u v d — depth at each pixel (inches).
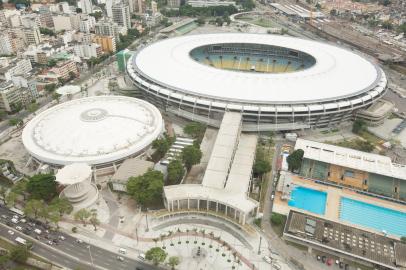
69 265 6486.2
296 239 6963.6
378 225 7509.8
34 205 7224.4
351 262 6633.9
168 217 7519.7
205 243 6978.4
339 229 7076.8
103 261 6579.7
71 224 7396.7
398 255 6535.4
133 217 7564.0
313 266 6550.2
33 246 6865.2
